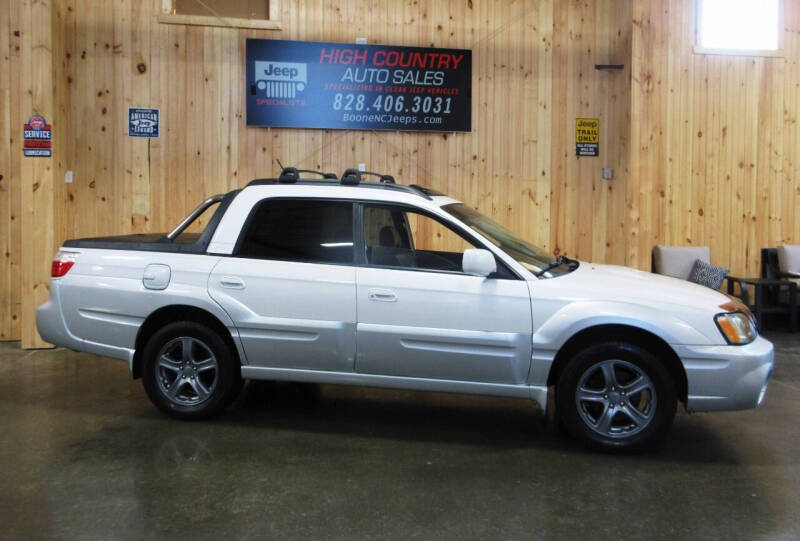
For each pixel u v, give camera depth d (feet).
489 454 14.02
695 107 28.19
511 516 11.18
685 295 14.30
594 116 27.17
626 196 26.63
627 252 26.61
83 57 24.80
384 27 26.03
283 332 14.85
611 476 12.92
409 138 26.43
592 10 26.96
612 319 13.75
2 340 24.26
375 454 13.91
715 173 28.45
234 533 10.45
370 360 14.69
